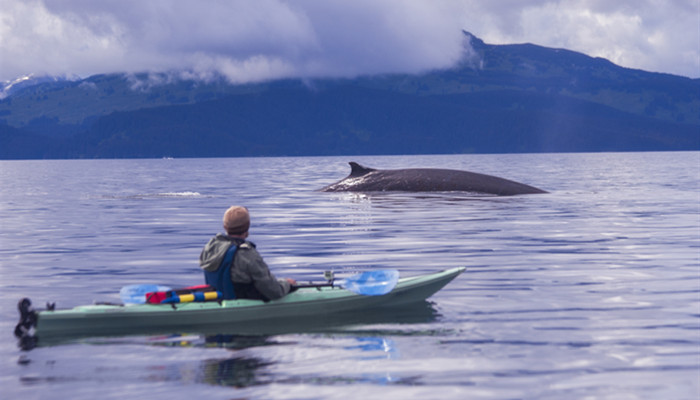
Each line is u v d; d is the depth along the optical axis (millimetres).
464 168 126000
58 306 14266
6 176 117250
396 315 13031
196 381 9258
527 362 10023
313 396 8656
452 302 14188
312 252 21406
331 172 114562
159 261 20281
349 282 13820
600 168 117938
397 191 45906
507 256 20281
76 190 64312
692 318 12578
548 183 63656
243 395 8711
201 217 34062
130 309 12133
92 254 21859
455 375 9445
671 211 33750
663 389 8867
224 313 12492
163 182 81625
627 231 26109
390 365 9898
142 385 9156
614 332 11641
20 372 9758
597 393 8742
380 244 23078
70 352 10703
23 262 20297
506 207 36156
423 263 19125
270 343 11102
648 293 14891
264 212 35250
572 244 22703
